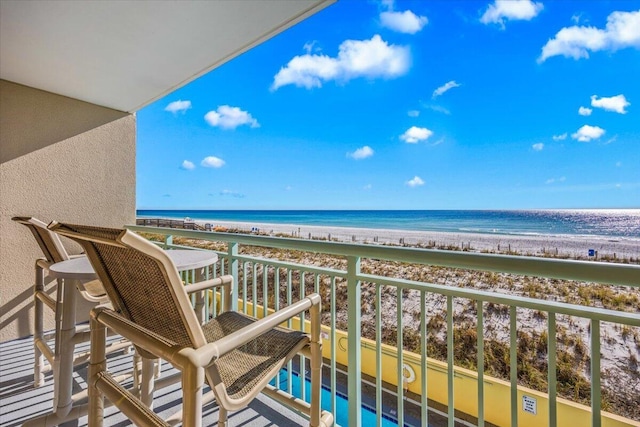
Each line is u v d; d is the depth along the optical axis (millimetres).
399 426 1334
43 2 1690
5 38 2014
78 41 2062
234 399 921
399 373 1338
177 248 2623
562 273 877
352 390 1441
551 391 969
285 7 1771
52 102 2844
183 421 769
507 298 1039
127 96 2926
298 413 1767
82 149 3012
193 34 2010
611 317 856
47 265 1747
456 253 1090
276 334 1288
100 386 1029
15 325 2652
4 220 2613
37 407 1804
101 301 1746
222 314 1478
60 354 1566
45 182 2803
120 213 3248
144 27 1926
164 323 911
